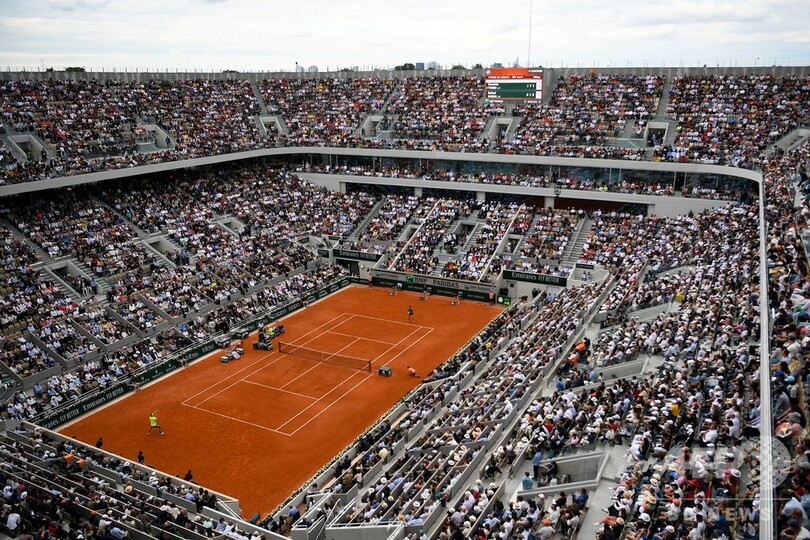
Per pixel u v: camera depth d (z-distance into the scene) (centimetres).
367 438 4306
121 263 6944
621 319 5031
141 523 3262
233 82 10388
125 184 8194
